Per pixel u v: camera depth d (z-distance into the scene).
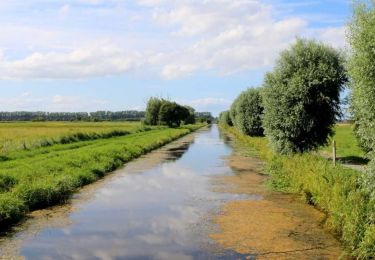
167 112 108.25
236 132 67.38
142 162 30.34
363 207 10.51
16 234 12.18
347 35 10.71
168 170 25.77
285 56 23.48
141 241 11.44
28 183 16.50
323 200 14.06
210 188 19.27
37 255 10.41
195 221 13.44
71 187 18.77
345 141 40.41
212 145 48.66
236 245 10.97
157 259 10.04
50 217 14.09
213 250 10.61
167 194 17.94
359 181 10.98
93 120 172.25
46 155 28.30
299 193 17.31
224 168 26.53
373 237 9.34
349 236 10.47
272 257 10.02
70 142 42.31
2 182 16.45
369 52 9.90
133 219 13.78
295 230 12.25
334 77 22.11
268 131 24.77
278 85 23.30
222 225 12.90
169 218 13.86
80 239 11.66
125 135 60.59
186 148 44.03
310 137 23.75
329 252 10.31
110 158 28.12
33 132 52.62
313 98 22.48
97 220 13.66
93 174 22.33
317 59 22.92
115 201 16.58
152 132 72.44
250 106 47.19
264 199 16.67
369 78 9.95
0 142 35.81
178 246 10.97
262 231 12.20
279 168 22.25
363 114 10.41
